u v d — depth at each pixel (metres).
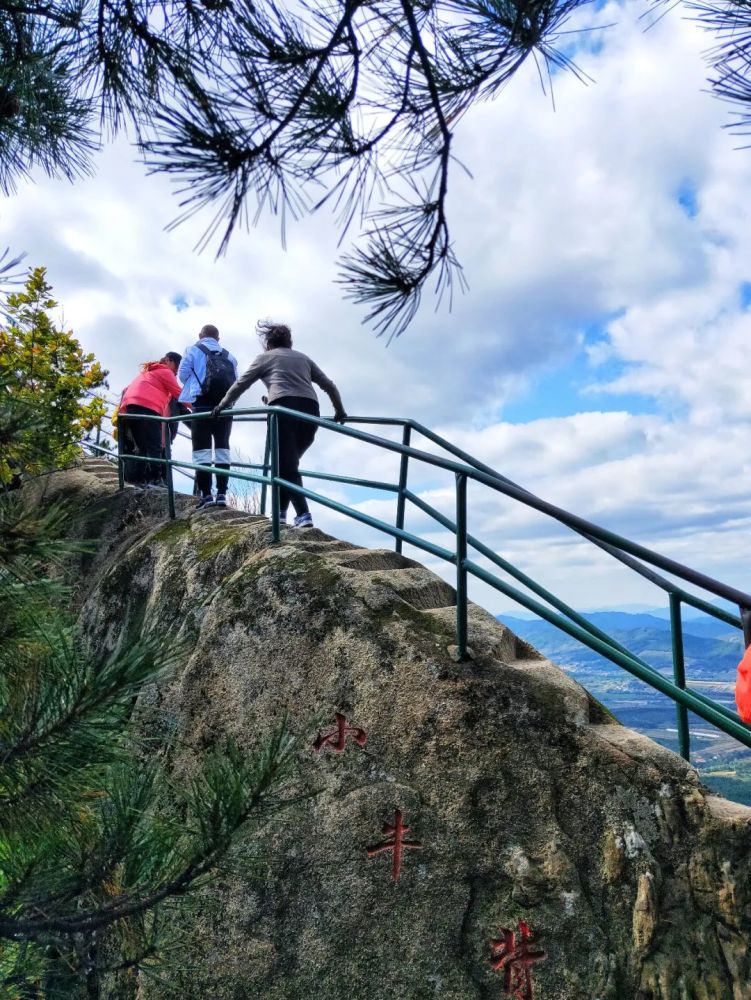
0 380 2.06
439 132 2.54
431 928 3.14
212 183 2.37
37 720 2.21
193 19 2.58
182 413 6.91
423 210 2.58
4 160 3.83
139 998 3.59
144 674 2.31
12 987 2.50
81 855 2.59
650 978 2.76
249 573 4.37
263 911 3.48
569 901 2.95
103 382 6.32
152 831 2.74
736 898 2.75
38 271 5.49
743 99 1.86
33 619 2.21
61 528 2.13
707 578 2.51
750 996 2.64
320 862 3.45
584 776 3.10
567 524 3.08
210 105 2.31
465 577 3.52
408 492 4.65
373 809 3.41
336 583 4.03
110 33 2.82
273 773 2.64
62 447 2.25
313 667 3.86
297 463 5.18
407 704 3.51
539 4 2.32
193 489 6.43
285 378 5.11
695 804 2.93
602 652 3.04
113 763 2.52
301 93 2.34
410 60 2.50
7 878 2.48
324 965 3.29
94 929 2.62
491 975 2.99
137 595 5.34
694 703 2.83
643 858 2.91
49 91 3.56
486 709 3.34
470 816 3.20
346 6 2.34
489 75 2.54
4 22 3.16
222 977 3.45
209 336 6.15
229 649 4.18
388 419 5.01
